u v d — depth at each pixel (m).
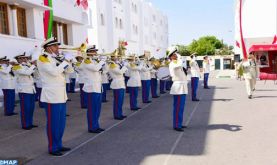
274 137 7.89
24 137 9.07
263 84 22.83
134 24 47.47
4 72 12.78
